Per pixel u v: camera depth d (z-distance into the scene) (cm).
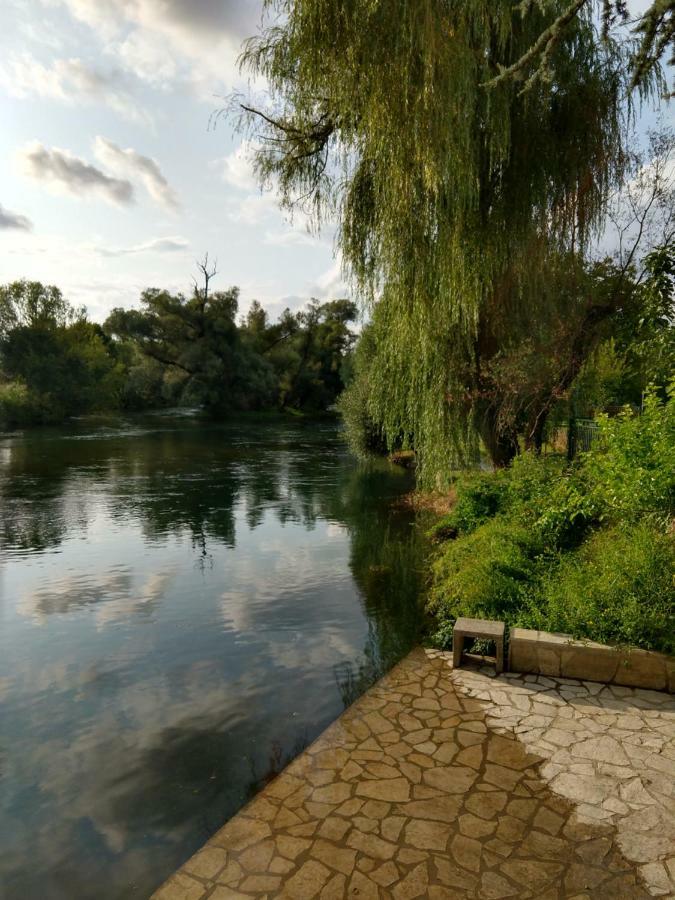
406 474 2162
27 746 487
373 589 901
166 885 295
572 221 1048
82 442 3231
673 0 360
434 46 801
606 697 489
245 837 329
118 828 384
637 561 555
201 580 960
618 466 628
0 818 396
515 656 546
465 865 302
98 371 5369
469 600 639
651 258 739
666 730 434
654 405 634
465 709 473
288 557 1095
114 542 1213
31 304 4869
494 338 1124
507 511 913
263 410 6059
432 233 973
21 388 4234
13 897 329
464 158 890
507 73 442
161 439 3481
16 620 786
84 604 851
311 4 856
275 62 1033
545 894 282
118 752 475
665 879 289
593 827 328
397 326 1083
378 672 612
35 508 1562
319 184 1191
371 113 880
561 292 1095
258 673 618
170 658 662
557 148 1008
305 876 298
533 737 427
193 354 5100
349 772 389
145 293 5159
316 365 6488
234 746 480
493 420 1188
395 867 302
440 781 376
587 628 544
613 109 1006
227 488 1870
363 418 2386
